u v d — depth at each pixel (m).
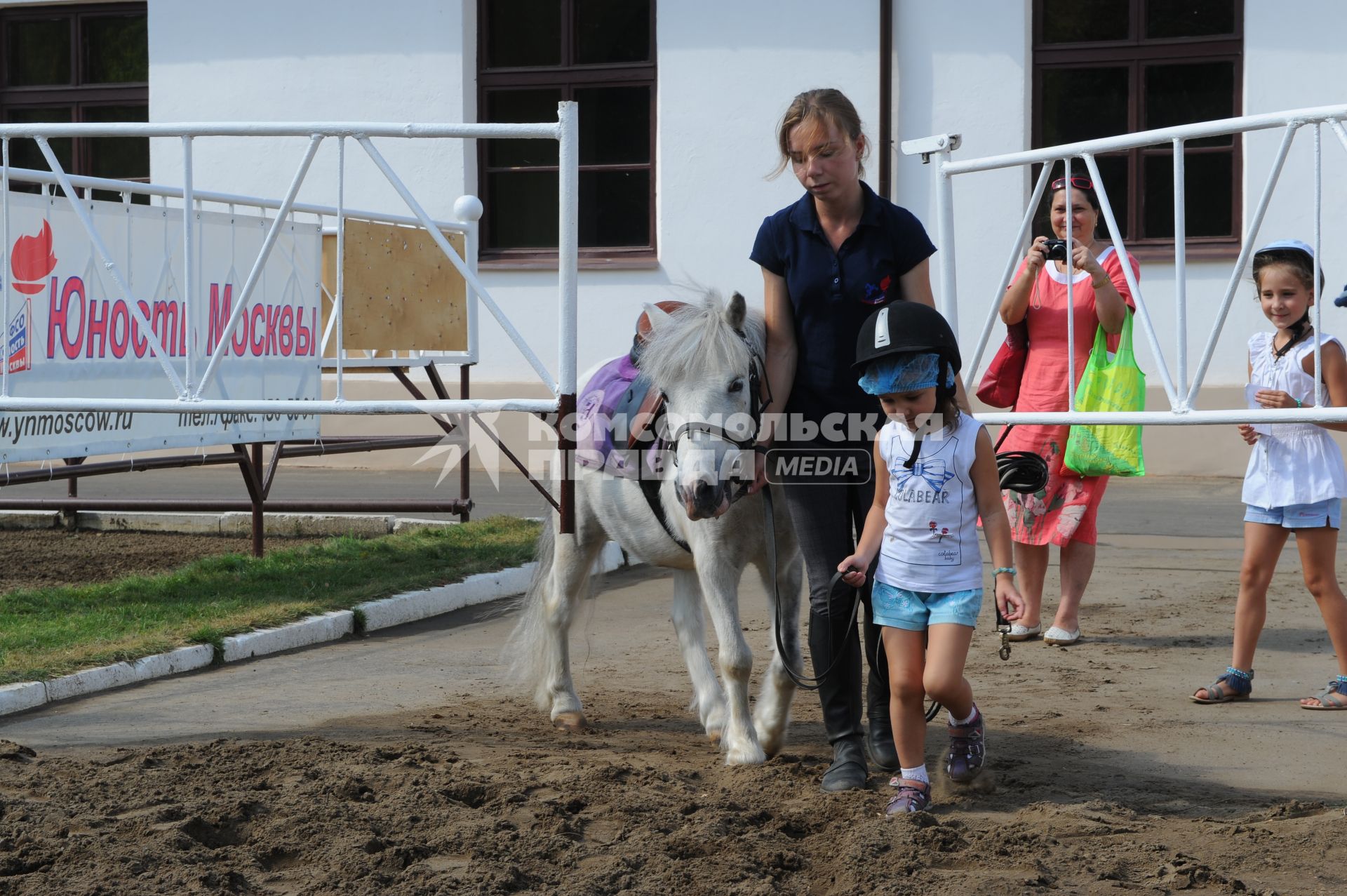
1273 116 4.33
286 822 3.75
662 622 7.21
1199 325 12.21
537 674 5.31
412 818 3.78
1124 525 9.95
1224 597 7.50
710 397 4.06
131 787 4.10
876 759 4.45
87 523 10.59
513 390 13.64
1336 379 4.94
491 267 13.80
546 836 3.62
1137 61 12.71
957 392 4.12
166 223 7.02
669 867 3.41
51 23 15.67
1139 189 12.77
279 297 7.98
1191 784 4.27
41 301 6.16
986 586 7.99
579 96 14.02
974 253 12.65
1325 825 3.72
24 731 4.99
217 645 6.23
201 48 14.47
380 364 8.86
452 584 7.70
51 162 5.04
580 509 5.20
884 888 3.28
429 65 13.99
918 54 12.73
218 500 10.86
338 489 12.09
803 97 4.14
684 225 13.42
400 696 5.62
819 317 4.22
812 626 4.23
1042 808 3.95
